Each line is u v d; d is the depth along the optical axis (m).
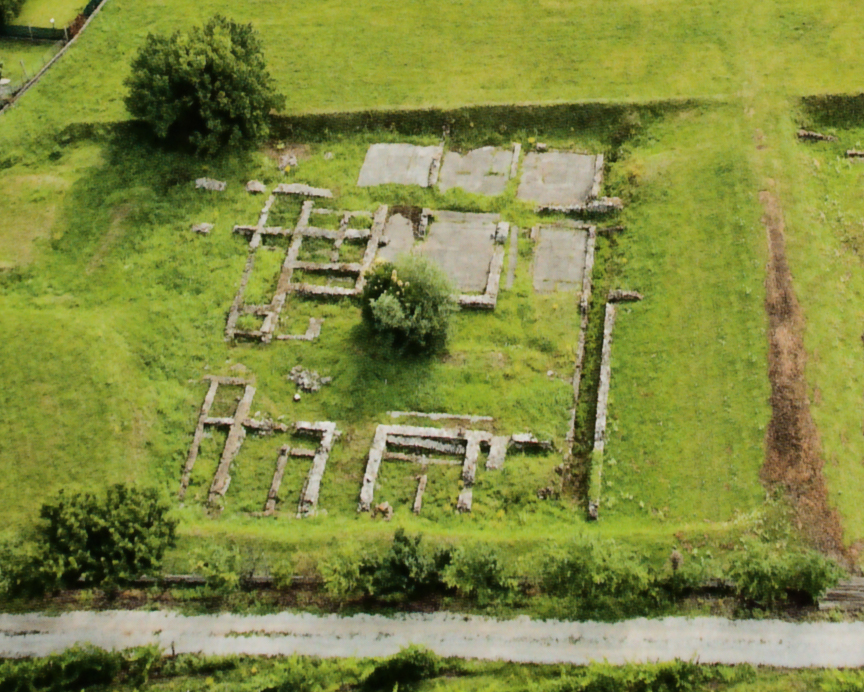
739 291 49.06
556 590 40.56
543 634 39.91
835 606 39.75
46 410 46.56
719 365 46.91
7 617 41.47
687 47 60.66
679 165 54.88
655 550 41.66
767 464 43.41
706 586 40.47
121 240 53.56
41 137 58.94
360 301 51.22
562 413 47.03
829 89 57.28
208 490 45.50
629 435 45.81
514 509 44.38
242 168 57.09
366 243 53.84
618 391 47.34
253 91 56.22
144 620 41.25
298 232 54.09
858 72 58.06
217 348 50.06
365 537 42.88
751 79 58.31
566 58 61.00
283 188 56.03
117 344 49.28
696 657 38.66
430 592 41.38
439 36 63.16
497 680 38.66
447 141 58.31
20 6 67.81
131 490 41.66
